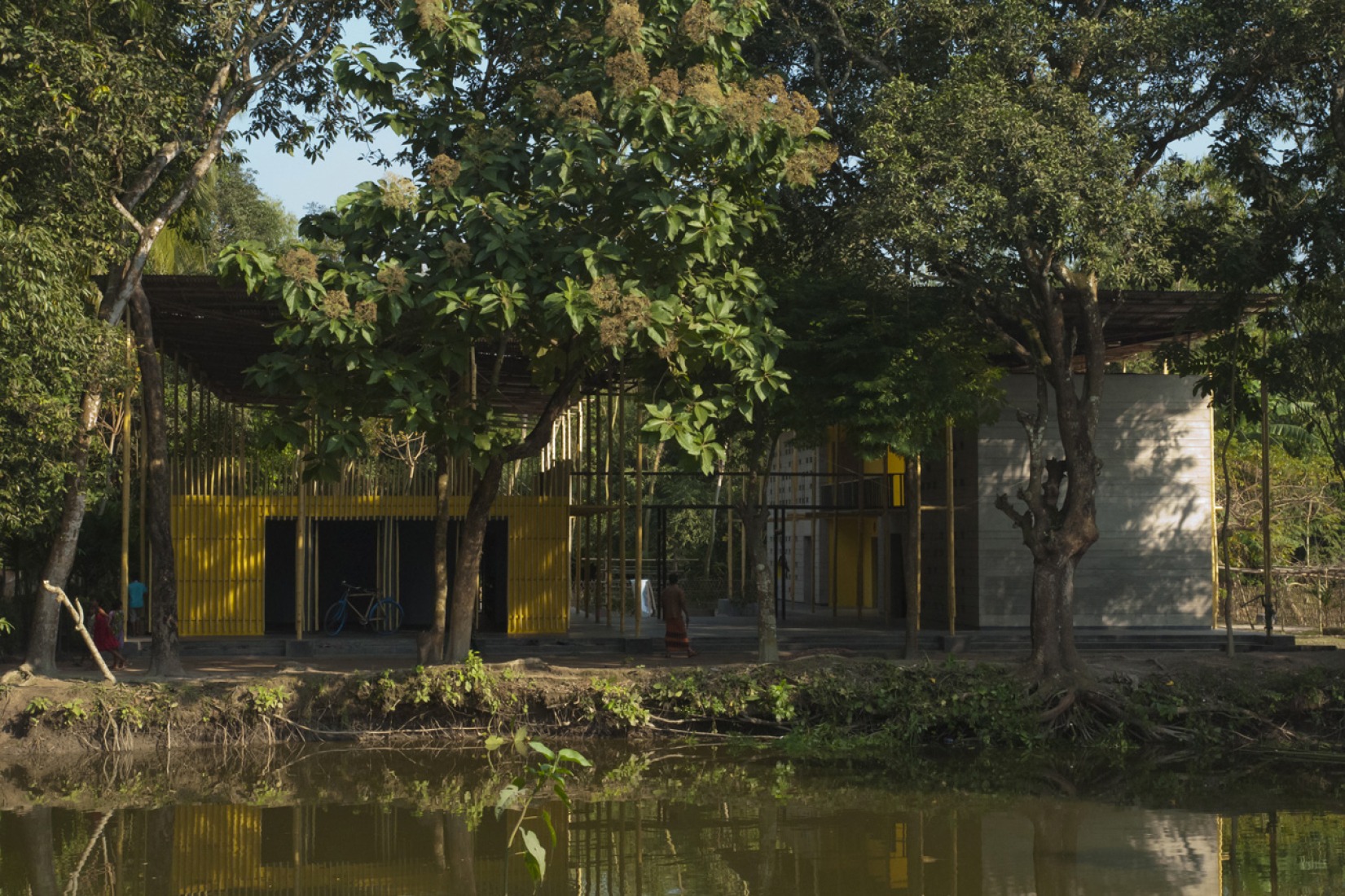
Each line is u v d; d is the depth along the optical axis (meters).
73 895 10.00
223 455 23.44
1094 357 19.03
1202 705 18.00
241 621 22.92
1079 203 15.75
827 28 19.23
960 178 15.85
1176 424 25.70
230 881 10.50
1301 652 21.00
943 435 24.50
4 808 13.30
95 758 16.09
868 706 17.81
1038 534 18.73
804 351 18.30
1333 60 17.38
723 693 17.88
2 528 15.22
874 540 32.41
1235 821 12.98
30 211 14.73
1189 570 25.47
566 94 14.91
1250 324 22.55
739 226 15.14
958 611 25.97
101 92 14.66
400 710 17.45
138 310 18.55
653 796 14.12
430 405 14.20
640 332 13.63
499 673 17.75
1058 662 18.36
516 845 11.80
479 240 14.08
